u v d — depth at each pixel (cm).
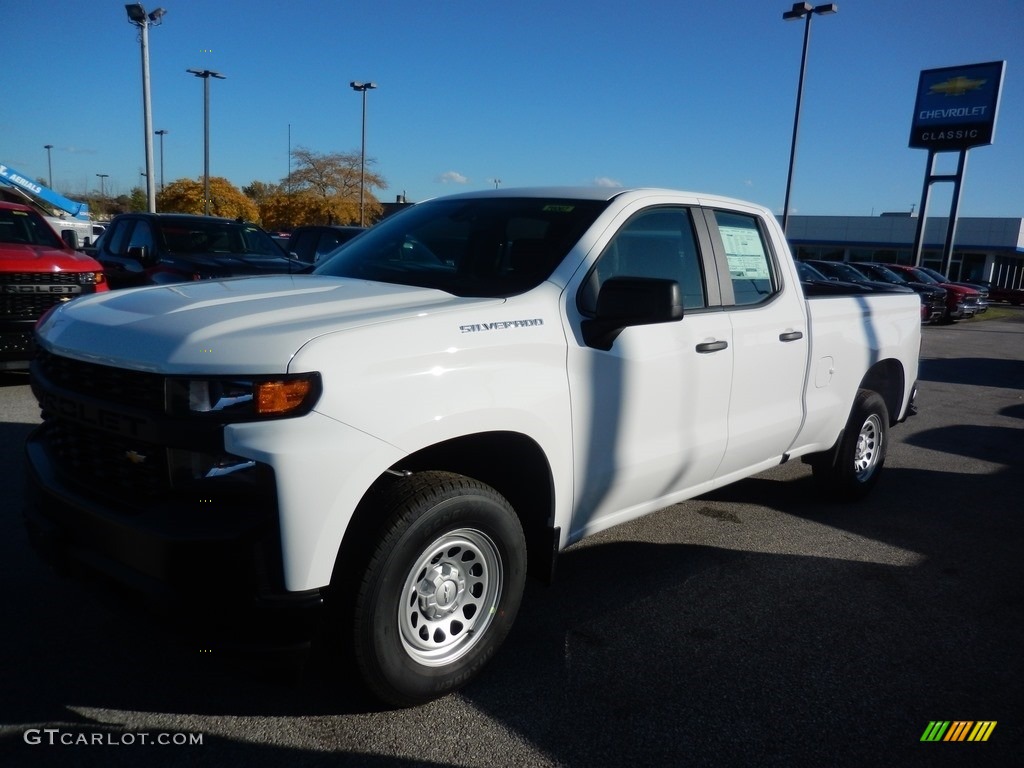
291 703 301
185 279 962
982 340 2114
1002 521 562
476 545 306
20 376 868
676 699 318
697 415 397
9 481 515
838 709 317
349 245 426
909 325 591
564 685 324
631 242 374
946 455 761
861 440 564
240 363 251
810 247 6006
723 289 418
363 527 274
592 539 489
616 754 283
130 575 260
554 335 324
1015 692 336
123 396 271
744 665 347
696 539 497
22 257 749
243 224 1156
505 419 303
